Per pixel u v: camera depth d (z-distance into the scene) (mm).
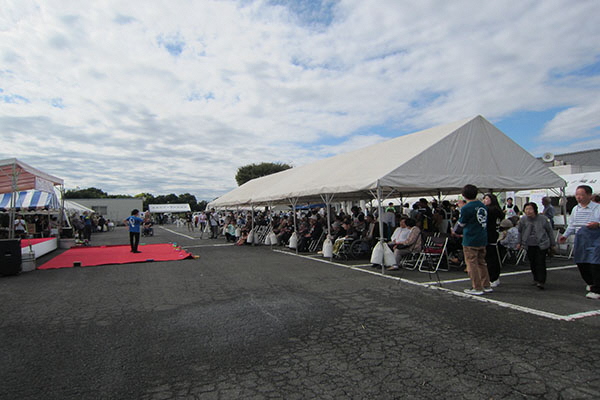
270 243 14648
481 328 4188
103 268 9727
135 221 13328
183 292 6582
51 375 3254
